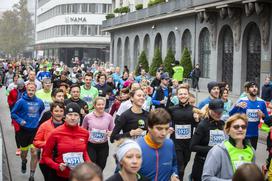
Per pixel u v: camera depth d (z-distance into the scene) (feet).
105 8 302.66
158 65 132.46
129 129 26.50
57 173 23.77
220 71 111.96
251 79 99.50
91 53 310.65
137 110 26.78
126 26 171.53
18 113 35.96
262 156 44.01
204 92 112.68
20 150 36.47
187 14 121.70
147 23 153.89
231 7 98.89
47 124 27.25
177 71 89.30
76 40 305.53
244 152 18.63
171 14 129.18
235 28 101.86
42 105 36.45
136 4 172.35
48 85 40.34
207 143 24.14
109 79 61.26
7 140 50.75
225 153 18.52
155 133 18.74
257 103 33.86
